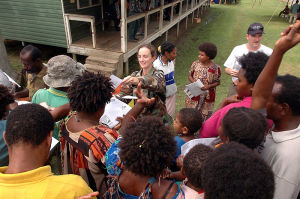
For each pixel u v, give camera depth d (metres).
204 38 11.91
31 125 1.13
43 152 1.21
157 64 3.57
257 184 0.87
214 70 3.72
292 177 1.35
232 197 0.88
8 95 1.85
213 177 0.94
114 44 7.61
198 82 3.52
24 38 8.20
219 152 1.05
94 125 1.65
